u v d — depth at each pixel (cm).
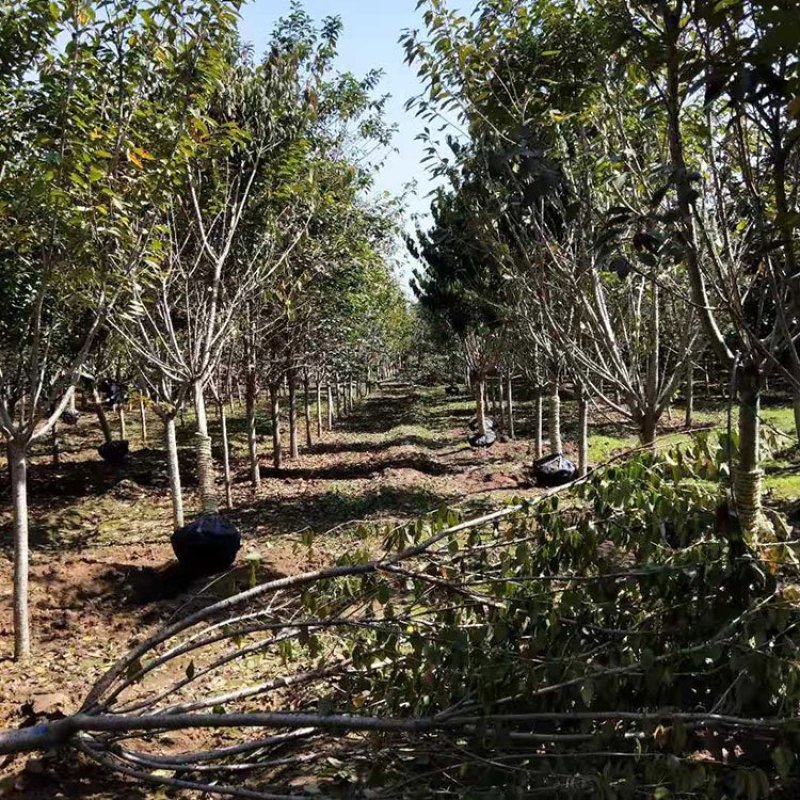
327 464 1628
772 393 2234
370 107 1160
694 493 383
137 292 730
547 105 526
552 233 793
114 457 1538
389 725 333
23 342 736
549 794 314
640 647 332
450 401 3381
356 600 386
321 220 1093
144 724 334
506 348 1470
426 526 652
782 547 353
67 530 1056
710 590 341
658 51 297
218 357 948
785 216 272
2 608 698
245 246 1009
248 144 936
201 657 566
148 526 1074
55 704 476
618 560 377
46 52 534
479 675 336
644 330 909
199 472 905
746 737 316
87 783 390
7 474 1424
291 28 1082
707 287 633
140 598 744
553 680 339
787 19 216
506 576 380
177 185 629
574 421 2197
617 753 303
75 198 542
